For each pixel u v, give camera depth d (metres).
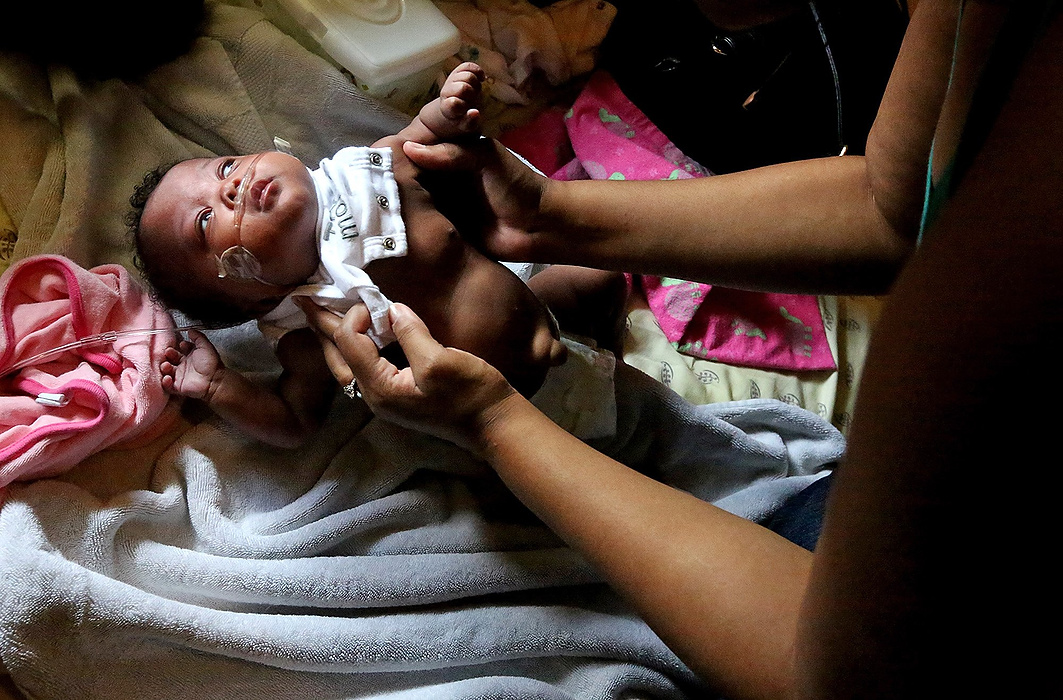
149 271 1.02
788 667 0.61
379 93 1.33
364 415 1.11
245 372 1.12
